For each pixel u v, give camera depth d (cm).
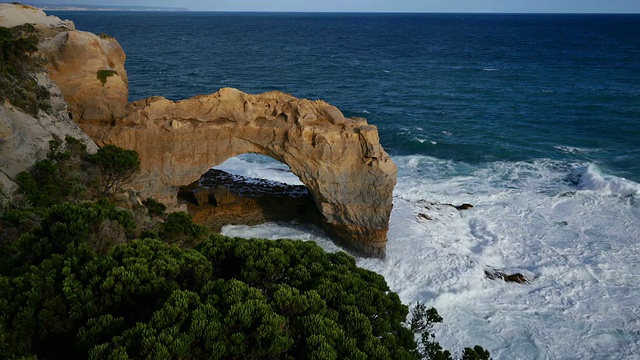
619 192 3772
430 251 2972
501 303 2558
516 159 4675
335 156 2859
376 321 1345
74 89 2909
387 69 10844
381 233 2962
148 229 2148
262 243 1617
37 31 3278
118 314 1281
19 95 2550
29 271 1347
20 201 2089
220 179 3662
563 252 3006
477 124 5919
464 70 10688
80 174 2519
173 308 1150
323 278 1445
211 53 13250
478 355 1488
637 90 7981
